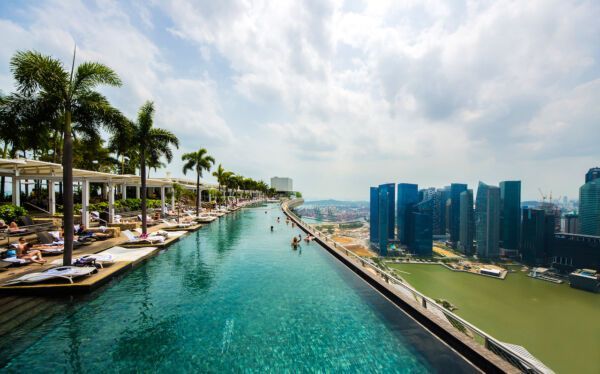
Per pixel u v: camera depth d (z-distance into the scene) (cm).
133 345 614
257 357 584
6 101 914
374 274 1121
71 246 962
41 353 570
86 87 1013
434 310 745
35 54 884
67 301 812
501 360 502
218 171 5366
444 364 552
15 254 1030
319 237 2133
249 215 4875
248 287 1038
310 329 711
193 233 2375
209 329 702
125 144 1286
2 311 701
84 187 1741
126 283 1027
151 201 3409
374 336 676
